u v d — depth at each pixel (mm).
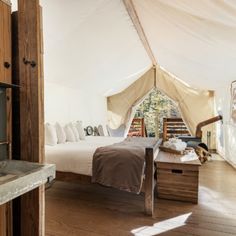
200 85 5824
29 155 1464
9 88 1425
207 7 1815
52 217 2383
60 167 2893
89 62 3947
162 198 2885
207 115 6297
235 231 2092
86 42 3174
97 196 2984
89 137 4750
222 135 5535
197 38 2768
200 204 2713
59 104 4594
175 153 3336
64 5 2234
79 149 2953
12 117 1495
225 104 5211
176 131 6863
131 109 6863
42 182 1179
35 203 1473
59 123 4277
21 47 1463
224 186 3369
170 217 2369
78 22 2623
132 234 2037
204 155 4961
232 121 4520
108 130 6559
